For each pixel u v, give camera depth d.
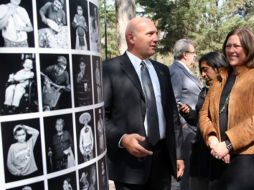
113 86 2.77
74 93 1.44
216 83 3.15
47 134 1.34
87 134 1.53
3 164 1.25
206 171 3.31
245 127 2.82
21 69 1.28
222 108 2.99
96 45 1.63
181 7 15.74
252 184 2.85
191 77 4.39
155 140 2.79
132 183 2.73
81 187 1.49
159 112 2.85
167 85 2.98
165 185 2.92
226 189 2.95
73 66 1.44
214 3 16.84
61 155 1.39
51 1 1.35
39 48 1.32
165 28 16.11
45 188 1.35
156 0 15.88
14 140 1.27
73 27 1.44
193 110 4.13
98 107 1.64
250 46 2.94
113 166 2.76
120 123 2.75
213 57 3.69
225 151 2.85
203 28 16.42
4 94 1.25
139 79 2.81
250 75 2.91
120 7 7.90
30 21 1.29
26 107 1.29
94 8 1.61
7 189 1.26
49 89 1.35
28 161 1.30
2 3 1.23
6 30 1.25
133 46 2.85
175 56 4.51
